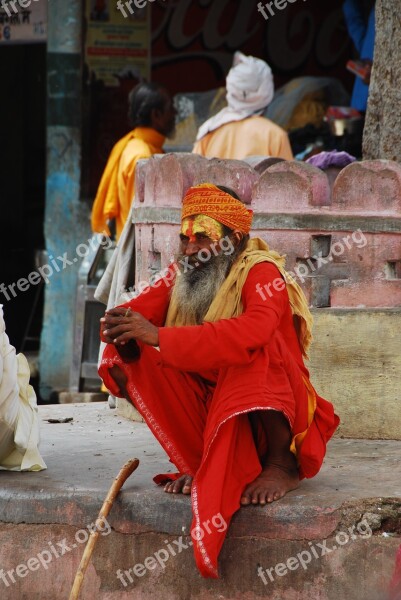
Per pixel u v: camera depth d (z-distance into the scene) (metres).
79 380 14.71
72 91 16.48
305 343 7.37
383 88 10.13
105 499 7.15
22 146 21.48
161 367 7.17
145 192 9.95
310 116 16.08
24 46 21.05
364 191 8.85
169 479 7.45
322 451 7.20
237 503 6.89
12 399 7.61
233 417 6.81
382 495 7.04
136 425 9.87
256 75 13.11
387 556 6.83
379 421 8.89
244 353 6.71
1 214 21.59
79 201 16.66
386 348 8.84
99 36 16.58
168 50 17.28
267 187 9.03
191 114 16.62
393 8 10.00
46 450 8.71
